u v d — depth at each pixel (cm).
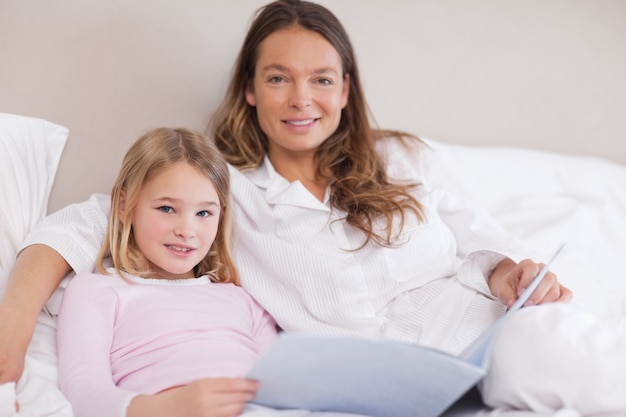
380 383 91
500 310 123
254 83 140
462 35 182
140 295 114
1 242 118
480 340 98
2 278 117
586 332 96
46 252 113
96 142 146
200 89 155
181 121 154
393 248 131
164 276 121
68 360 100
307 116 133
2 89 140
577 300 147
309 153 142
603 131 198
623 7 194
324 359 87
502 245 137
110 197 131
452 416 100
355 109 146
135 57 149
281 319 126
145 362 106
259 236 128
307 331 126
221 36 156
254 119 146
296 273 126
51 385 98
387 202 133
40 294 107
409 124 180
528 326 97
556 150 196
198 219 118
